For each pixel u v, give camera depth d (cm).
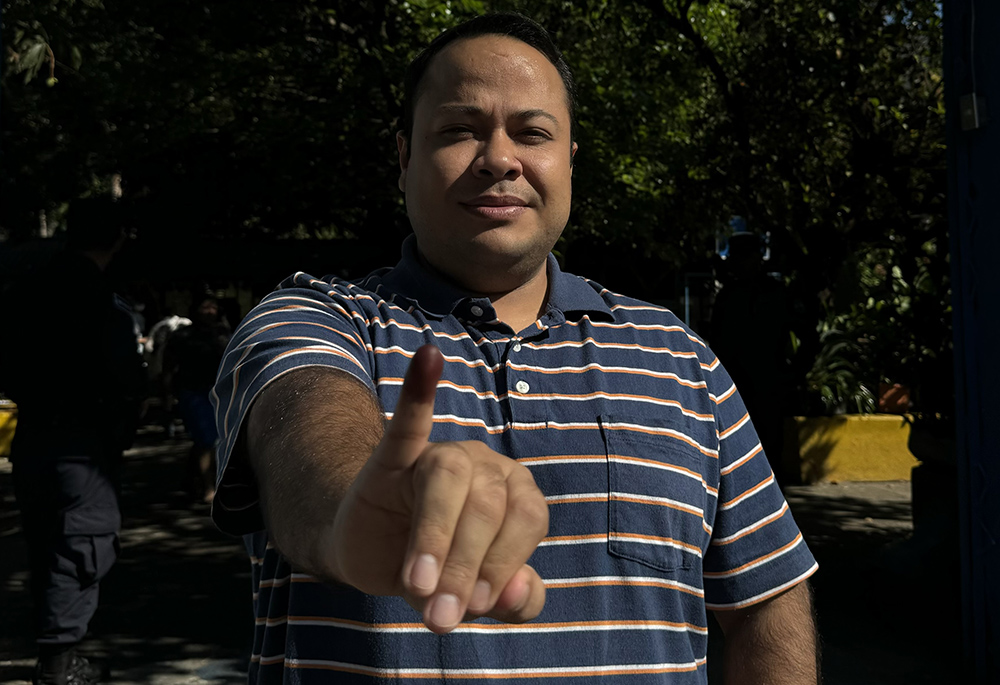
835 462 959
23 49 913
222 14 868
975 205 438
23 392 386
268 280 1557
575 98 154
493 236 138
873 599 539
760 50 901
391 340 129
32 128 1067
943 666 450
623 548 125
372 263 1420
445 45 146
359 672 115
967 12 436
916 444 586
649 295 1694
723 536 144
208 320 854
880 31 835
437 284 137
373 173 1069
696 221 1071
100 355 385
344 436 89
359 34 912
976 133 433
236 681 435
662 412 135
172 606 553
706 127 1049
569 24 977
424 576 58
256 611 127
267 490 89
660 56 938
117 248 416
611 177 992
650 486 129
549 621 121
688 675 127
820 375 1013
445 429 124
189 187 1223
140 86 929
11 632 504
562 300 142
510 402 129
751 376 803
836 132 899
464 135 140
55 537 390
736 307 800
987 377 437
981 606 439
